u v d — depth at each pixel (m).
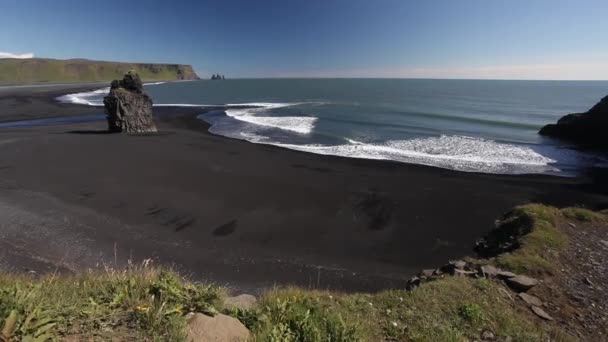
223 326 3.19
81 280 4.40
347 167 19.77
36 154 19.98
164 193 14.70
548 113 44.41
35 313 2.69
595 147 25.59
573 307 5.66
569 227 8.81
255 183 16.47
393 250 10.94
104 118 39.47
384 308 5.00
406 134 29.83
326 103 57.72
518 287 5.97
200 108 51.44
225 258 10.09
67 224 11.50
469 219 13.18
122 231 11.32
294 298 4.82
